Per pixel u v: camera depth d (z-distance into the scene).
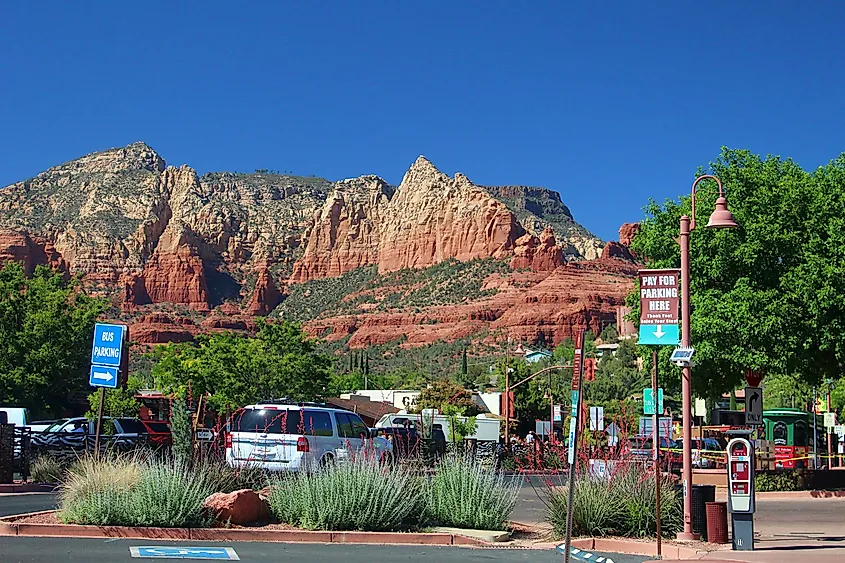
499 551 15.20
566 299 176.00
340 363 175.50
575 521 16.66
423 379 114.50
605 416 33.97
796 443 45.19
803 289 28.19
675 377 31.25
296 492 16.80
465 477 17.62
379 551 14.69
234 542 15.13
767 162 31.27
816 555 14.59
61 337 57.06
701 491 16.75
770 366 28.59
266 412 22.44
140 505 15.67
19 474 26.45
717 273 29.89
